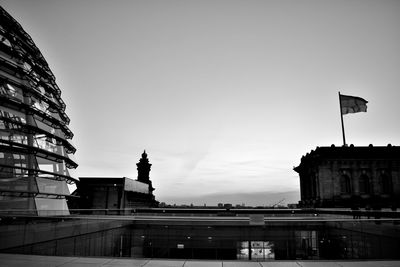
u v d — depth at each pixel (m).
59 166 28.33
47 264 11.02
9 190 22.55
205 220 35.25
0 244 18.61
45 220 23.55
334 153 57.62
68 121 34.00
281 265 11.27
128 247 42.47
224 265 11.22
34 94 27.61
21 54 27.64
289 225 42.56
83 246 29.45
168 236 43.28
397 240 25.50
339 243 37.91
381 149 57.94
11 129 24.34
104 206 59.59
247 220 34.12
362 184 57.53
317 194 59.44
